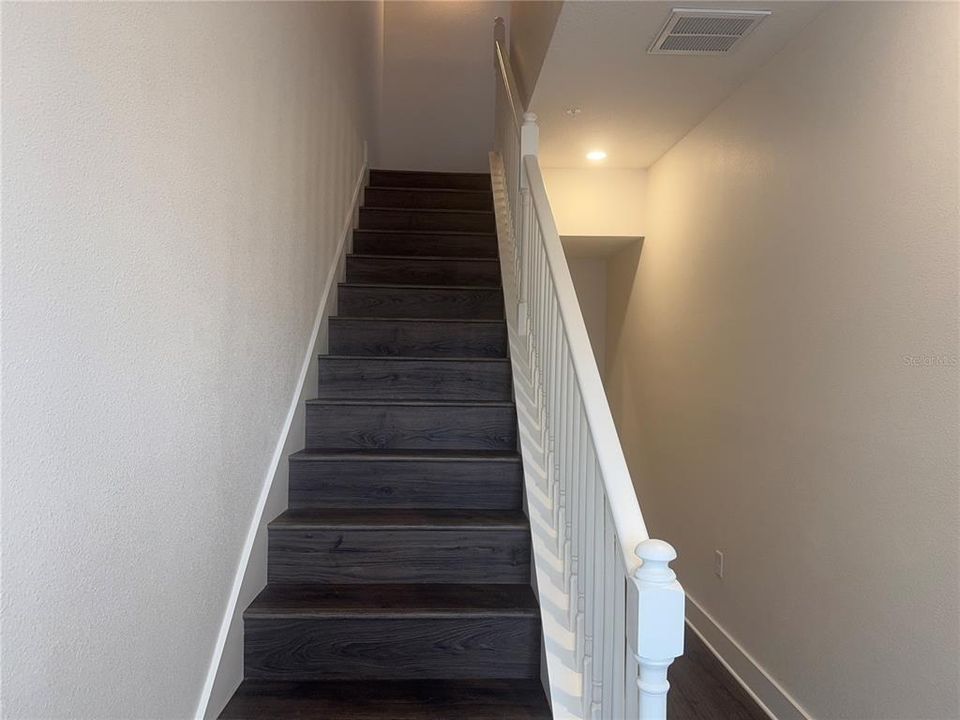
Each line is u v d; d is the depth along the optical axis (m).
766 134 2.53
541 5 2.62
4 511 0.87
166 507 1.35
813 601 2.17
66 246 1.00
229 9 1.66
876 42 1.88
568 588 1.87
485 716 1.69
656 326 3.82
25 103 0.90
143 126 1.22
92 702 1.09
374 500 2.37
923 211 1.69
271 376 2.11
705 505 3.09
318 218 2.80
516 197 3.17
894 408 1.79
